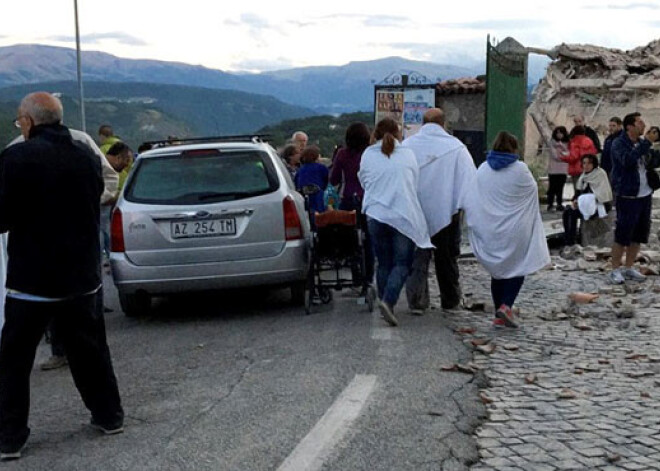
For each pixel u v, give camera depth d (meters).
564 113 29.95
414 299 9.16
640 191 10.77
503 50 17.42
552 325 8.70
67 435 5.75
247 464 5.08
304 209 10.23
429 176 8.88
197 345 8.26
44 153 5.32
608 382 6.66
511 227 8.38
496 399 6.24
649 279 11.17
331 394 6.35
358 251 9.49
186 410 6.15
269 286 9.44
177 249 9.19
